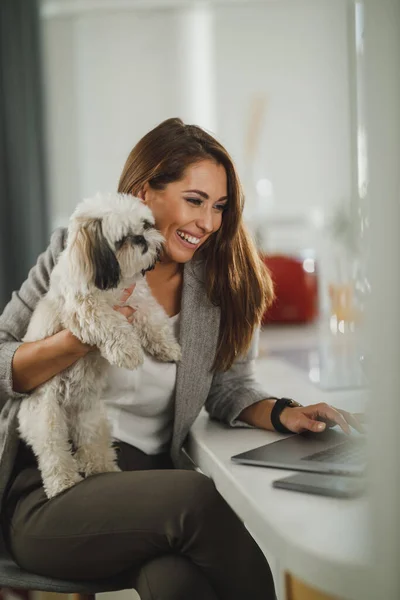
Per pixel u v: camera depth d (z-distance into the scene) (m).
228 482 1.09
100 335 1.34
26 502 1.33
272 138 4.70
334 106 4.65
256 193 4.71
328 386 1.71
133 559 1.19
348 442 1.21
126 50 4.52
